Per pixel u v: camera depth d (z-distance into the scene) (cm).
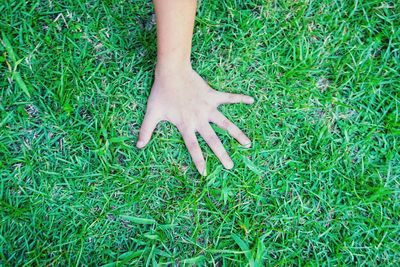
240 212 76
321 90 80
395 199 77
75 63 78
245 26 80
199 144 77
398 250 75
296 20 80
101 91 78
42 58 78
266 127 78
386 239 76
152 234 75
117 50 79
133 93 78
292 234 76
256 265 73
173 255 75
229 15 80
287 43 79
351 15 80
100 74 78
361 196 77
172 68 71
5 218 74
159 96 75
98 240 75
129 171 77
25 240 74
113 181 76
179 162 77
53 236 74
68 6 79
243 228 75
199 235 76
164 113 76
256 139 77
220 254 75
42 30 79
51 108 77
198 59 79
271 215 76
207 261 75
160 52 69
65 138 77
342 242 76
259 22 80
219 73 79
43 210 75
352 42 80
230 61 79
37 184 76
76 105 77
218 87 78
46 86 77
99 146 76
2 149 76
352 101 79
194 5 64
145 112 77
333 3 80
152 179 76
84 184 76
